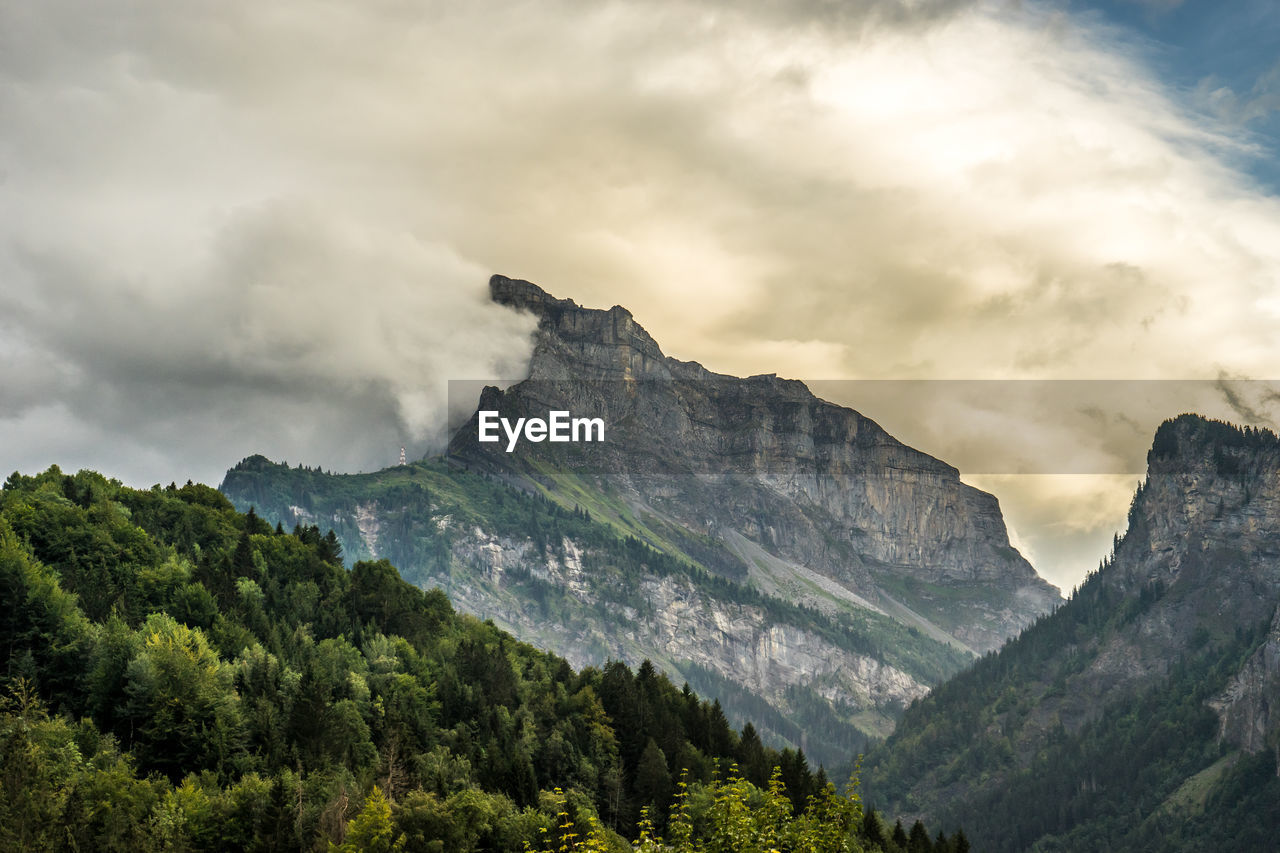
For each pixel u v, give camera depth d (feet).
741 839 353.10
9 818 574.56
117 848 582.76
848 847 362.74
